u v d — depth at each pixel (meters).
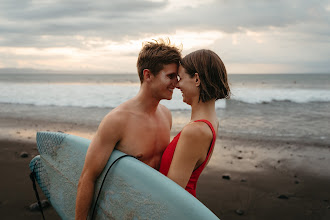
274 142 6.57
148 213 1.28
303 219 3.11
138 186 1.34
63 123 8.50
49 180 2.06
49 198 2.08
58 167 1.94
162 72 1.48
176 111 11.07
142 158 1.55
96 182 1.52
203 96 1.32
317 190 3.90
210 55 1.33
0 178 3.90
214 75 1.31
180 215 1.17
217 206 3.37
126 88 21.72
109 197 1.45
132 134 1.50
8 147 5.59
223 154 5.62
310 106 13.55
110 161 1.47
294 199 3.60
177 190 1.24
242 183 4.11
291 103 14.80
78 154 1.75
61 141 1.94
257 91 21.41
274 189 3.91
